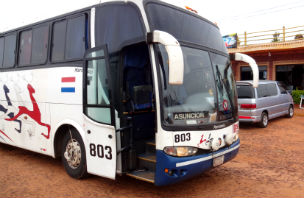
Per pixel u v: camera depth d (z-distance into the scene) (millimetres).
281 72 20453
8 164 6559
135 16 4406
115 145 4383
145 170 4621
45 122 5836
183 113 4230
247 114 10734
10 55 6949
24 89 6406
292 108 14328
